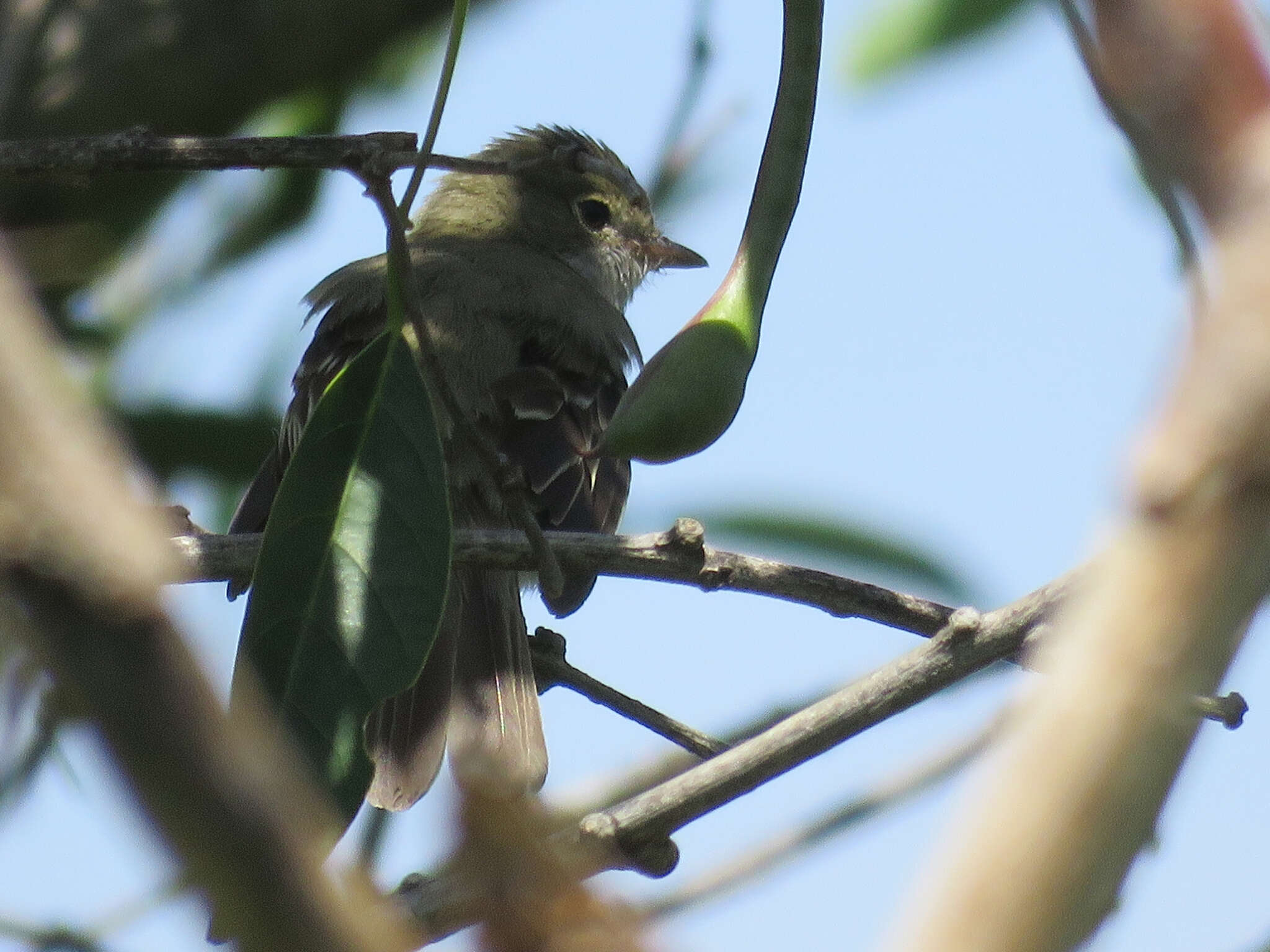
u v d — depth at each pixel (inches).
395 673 195.5
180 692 51.1
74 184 206.7
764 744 206.7
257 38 364.5
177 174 381.4
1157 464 57.0
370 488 201.2
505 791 60.1
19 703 219.9
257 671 194.7
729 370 180.4
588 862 199.3
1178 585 56.3
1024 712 58.6
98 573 50.9
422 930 160.1
